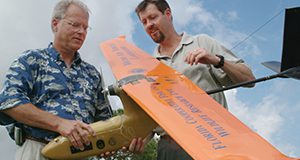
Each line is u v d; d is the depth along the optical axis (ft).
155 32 7.55
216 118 4.81
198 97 5.62
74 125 6.02
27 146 6.30
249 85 7.06
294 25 5.53
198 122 4.69
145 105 5.34
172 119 4.83
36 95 6.41
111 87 6.43
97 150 6.15
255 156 3.67
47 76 6.46
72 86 6.67
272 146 3.93
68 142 6.02
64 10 6.62
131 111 6.31
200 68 7.23
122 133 6.24
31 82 6.36
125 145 6.29
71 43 6.59
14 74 6.21
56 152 6.04
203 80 7.23
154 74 6.71
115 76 6.80
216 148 3.95
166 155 7.22
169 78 6.50
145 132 6.34
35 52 6.49
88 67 7.13
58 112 6.34
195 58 6.54
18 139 6.35
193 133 4.39
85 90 6.79
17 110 5.99
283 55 5.78
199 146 4.04
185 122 4.71
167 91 5.85
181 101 5.43
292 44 5.65
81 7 6.74
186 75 7.27
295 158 3.54
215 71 7.23
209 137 4.24
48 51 6.66
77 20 6.60
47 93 6.41
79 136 6.00
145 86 6.10
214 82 7.29
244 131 4.36
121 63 7.47
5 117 6.27
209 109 5.14
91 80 7.03
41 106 6.38
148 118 6.32
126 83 6.30
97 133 6.12
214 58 6.60
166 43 7.67
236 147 3.92
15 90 6.09
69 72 6.69
